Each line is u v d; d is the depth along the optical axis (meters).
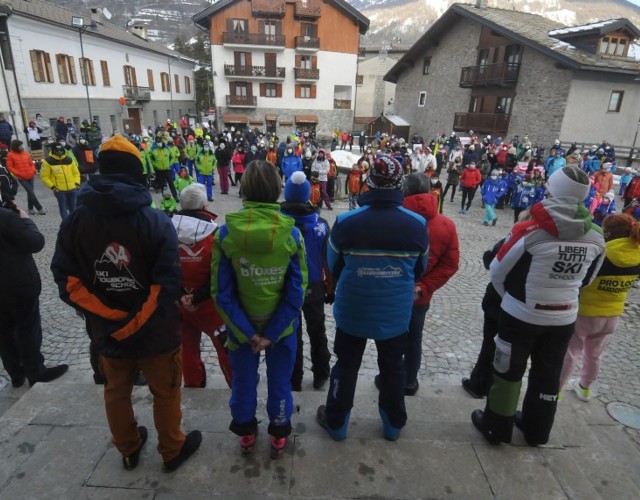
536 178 11.88
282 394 2.29
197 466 2.27
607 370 4.54
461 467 2.34
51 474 2.20
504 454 2.46
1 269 3.23
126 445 2.16
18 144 9.90
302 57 39.75
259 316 2.16
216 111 39.47
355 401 3.15
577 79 22.80
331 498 2.10
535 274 2.27
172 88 43.97
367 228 2.22
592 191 11.58
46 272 6.71
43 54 24.12
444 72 33.09
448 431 2.65
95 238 1.83
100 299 1.90
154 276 1.90
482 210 14.12
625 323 5.78
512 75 25.84
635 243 3.06
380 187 2.22
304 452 2.40
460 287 6.89
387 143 25.08
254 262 2.05
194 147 16.33
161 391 2.09
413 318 3.35
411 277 2.32
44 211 10.93
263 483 2.18
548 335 2.40
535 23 28.94
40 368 3.71
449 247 3.15
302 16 38.03
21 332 3.53
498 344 2.47
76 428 2.55
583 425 2.78
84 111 28.55
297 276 2.16
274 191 2.07
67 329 4.94
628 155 22.66
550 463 2.40
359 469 2.29
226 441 2.47
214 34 37.69
